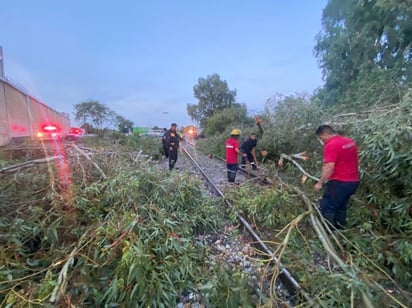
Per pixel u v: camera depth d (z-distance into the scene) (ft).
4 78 34.09
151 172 14.73
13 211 10.35
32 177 12.20
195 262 9.29
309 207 11.38
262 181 20.16
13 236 8.79
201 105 151.12
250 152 27.71
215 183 24.00
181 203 13.53
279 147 28.43
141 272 7.22
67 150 16.74
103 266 8.11
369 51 40.40
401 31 35.88
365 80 21.77
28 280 7.54
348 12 42.68
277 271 7.83
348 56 43.75
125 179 12.73
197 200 14.46
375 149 11.85
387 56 38.47
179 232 10.89
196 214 13.29
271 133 29.09
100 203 11.45
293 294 7.83
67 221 10.08
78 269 7.79
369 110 16.07
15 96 37.68
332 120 19.72
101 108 57.11
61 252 8.61
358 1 40.50
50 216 10.18
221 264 8.00
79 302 6.88
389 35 37.11
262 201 13.07
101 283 7.62
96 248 8.20
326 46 47.83
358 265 8.62
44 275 8.13
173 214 11.89
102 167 15.33
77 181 12.91
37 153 18.30
